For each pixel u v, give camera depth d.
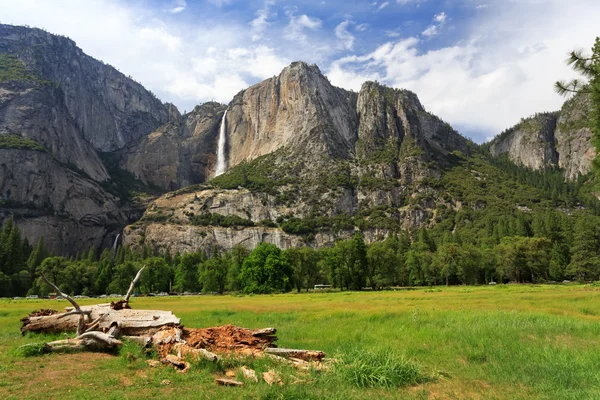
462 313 26.78
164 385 11.02
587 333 18.31
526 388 10.80
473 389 10.80
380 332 20.38
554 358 13.59
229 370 12.67
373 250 101.75
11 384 11.01
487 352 14.91
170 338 14.94
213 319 28.91
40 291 107.00
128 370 12.62
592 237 103.31
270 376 11.54
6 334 21.41
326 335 20.30
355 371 11.76
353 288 100.06
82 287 112.88
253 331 16.11
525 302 35.81
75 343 15.56
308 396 9.80
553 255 118.62
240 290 112.25
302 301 49.88
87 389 10.56
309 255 104.25
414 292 70.56
